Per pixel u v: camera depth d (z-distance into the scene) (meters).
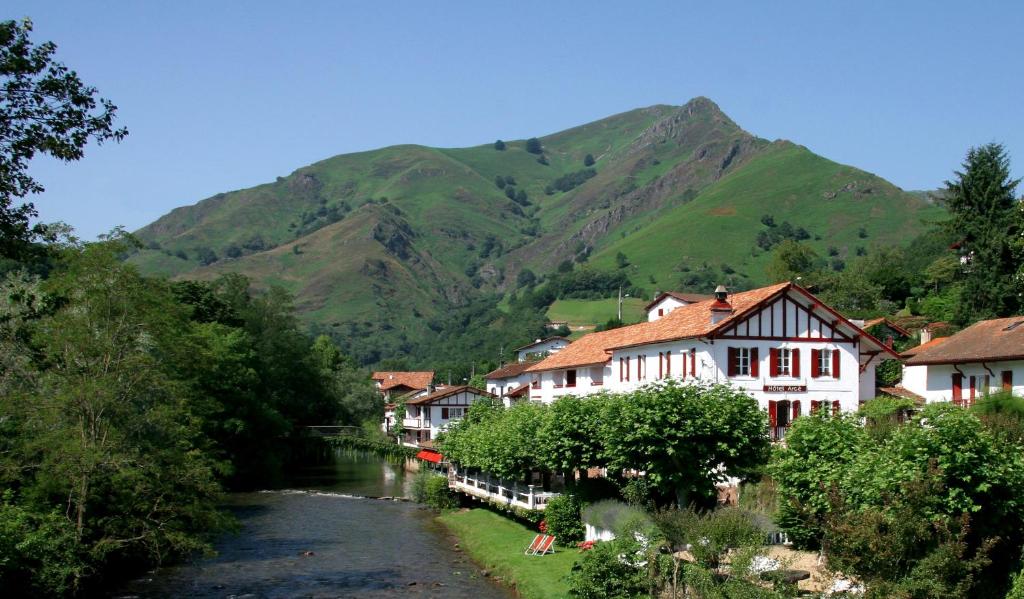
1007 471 23.47
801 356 52.56
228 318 94.19
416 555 46.28
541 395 80.00
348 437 118.81
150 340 43.44
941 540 21.75
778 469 33.03
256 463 81.31
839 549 22.34
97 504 39.56
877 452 27.08
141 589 38.59
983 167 81.56
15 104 21.62
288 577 41.06
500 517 54.09
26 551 33.56
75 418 38.41
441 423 103.62
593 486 42.94
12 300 31.64
